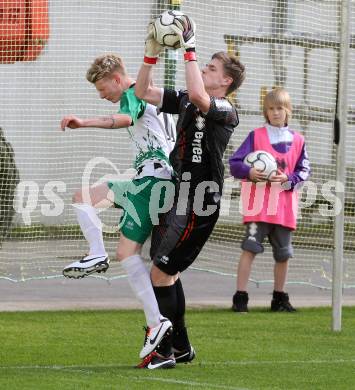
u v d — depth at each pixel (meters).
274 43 40.44
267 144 29.14
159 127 20.31
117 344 23.06
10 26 38.97
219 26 39.78
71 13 39.97
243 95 39.84
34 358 21.00
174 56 35.00
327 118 39.78
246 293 29.30
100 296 31.89
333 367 20.34
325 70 40.81
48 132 41.03
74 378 18.44
